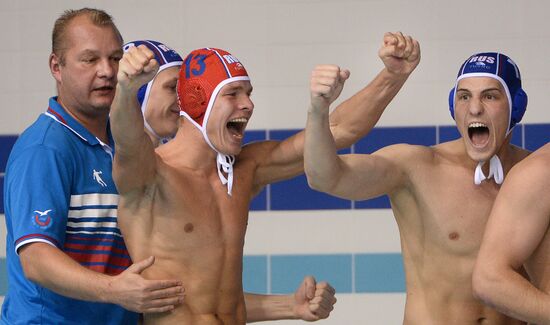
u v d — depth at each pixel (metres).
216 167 14.80
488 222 12.01
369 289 23.02
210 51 14.84
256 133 23.28
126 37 23.64
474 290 11.82
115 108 12.70
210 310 14.28
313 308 16.09
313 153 13.49
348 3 23.12
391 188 14.73
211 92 14.42
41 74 23.83
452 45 22.88
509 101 14.71
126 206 14.13
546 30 22.69
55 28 14.96
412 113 22.95
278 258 23.20
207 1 23.48
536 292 11.50
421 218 14.78
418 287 14.88
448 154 15.11
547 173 11.72
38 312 14.44
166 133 16.44
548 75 22.66
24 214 13.91
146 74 12.39
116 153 13.34
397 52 14.51
